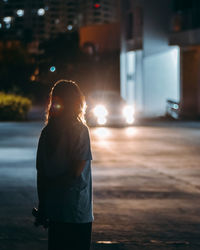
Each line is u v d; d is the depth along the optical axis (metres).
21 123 30.84
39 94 51.59
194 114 37.03
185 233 6.95
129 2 46.09
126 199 9.15
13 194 9.55
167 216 7.88
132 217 7.81
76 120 3.77
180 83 39.56
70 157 3.69
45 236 6.78
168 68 41.50
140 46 43.00
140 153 16.06
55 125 3.75
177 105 35.72
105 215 7.93
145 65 41.78
